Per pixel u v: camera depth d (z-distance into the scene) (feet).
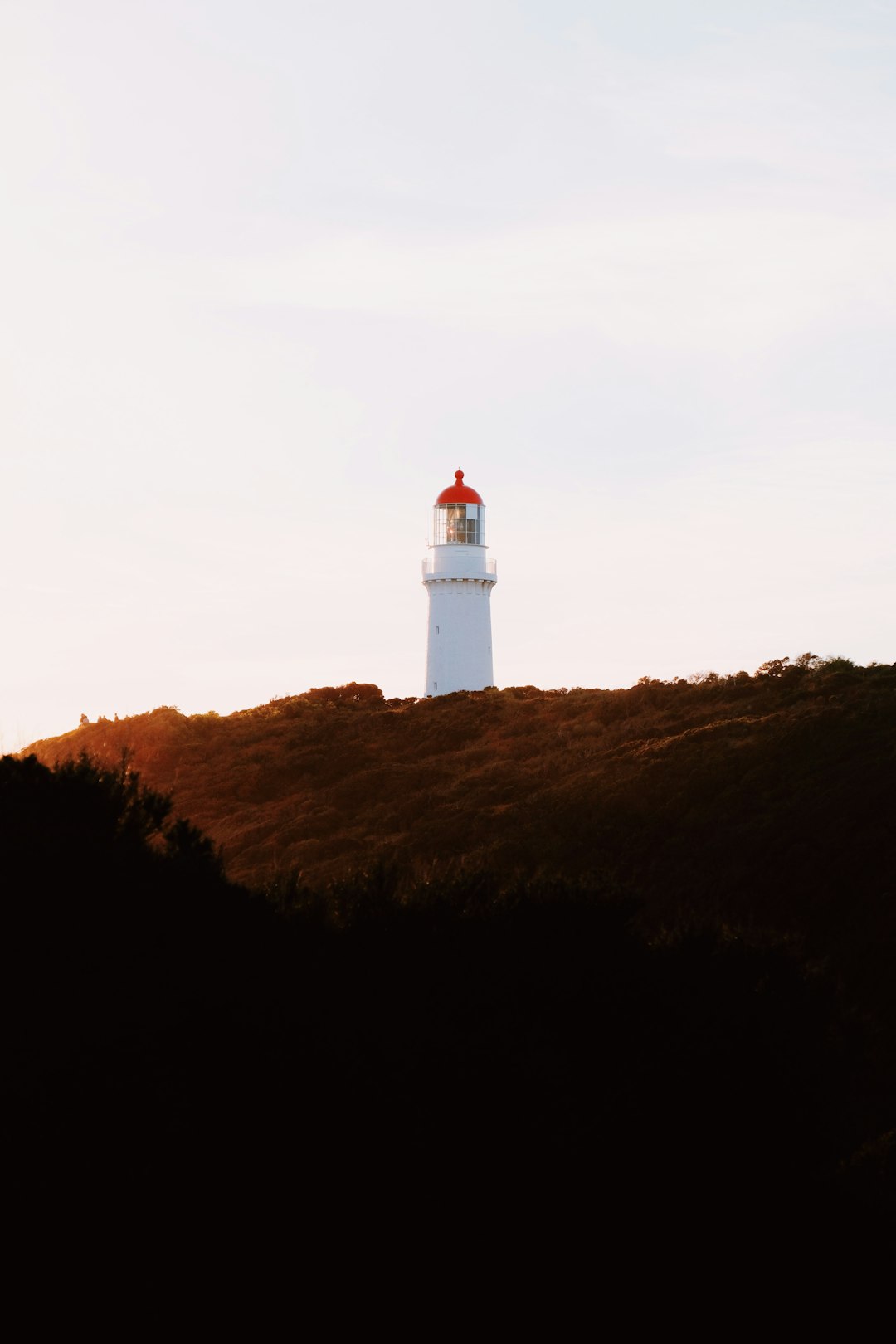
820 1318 41.70
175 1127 33.06
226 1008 38.68
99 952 38.91
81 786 49.80
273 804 173.27
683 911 106.83
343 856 141.28
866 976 87.97
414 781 169.78
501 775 162.50
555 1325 36.63
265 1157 34.40
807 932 97.96
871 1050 64.03
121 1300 29.19
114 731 205.05
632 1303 38.91
